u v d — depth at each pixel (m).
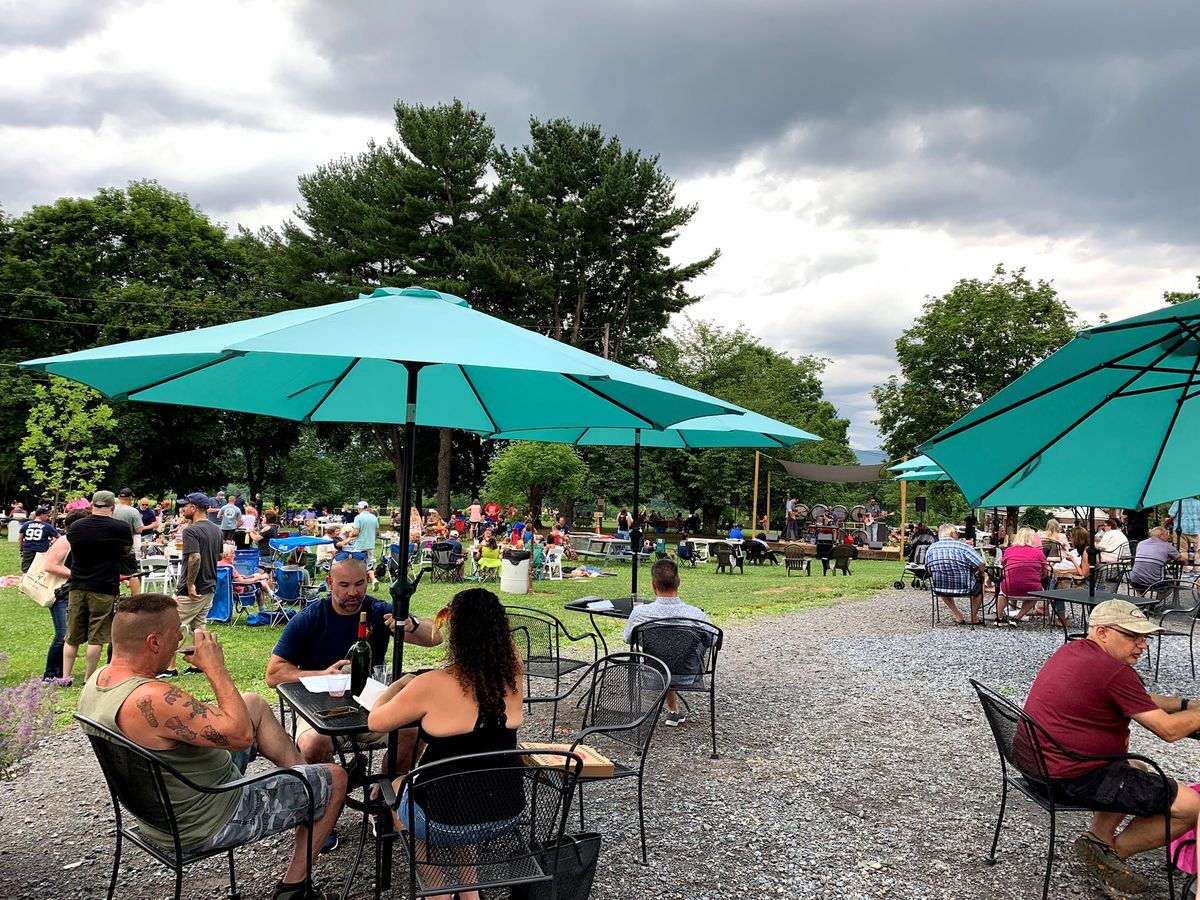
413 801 2.76
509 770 2.84
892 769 5.27
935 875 3.76
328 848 3.88
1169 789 3.43
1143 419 3.72
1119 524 17.75
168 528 18.41
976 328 30.44
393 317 3.66
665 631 5.64
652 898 3.49
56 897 3.42
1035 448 3.85
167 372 4.27
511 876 2.83
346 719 3.23
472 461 40.81
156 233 35.88
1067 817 4.48
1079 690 3.53
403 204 31.30
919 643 9.95
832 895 3.55
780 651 9.43
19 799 4.61
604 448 35.72
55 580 7.37
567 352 3.62
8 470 32.88
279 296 34.28
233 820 2.97
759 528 43.12
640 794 3.90
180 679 7.68
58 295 33.81
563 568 20.06
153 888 3.51
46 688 3.60
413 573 17.67
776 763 5.36
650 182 32.47
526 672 5.84
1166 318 2.79
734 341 43.75
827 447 49.66
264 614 10.95
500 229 32.09
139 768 2.82
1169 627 11.30
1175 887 3.69
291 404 5.64
